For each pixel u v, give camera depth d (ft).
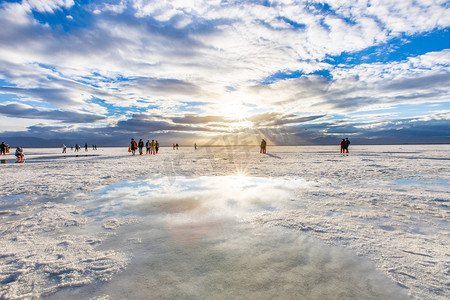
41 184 18.08
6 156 68.64
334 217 9.54
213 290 4.63
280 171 26.45
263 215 9.80
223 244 6.88
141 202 12.20
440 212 10.30
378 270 5.40
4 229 8.42
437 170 26.50
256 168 29.48
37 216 9.94
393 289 4.65
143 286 4.81
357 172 25.20
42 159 53.36
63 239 7.47
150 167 31.50
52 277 5.23
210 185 17.37
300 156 56.80
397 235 7.61
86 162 41.63
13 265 5.79
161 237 7.49
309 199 12.82
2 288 4.81
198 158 51.19
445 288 4.67
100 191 15.28
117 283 4.94
